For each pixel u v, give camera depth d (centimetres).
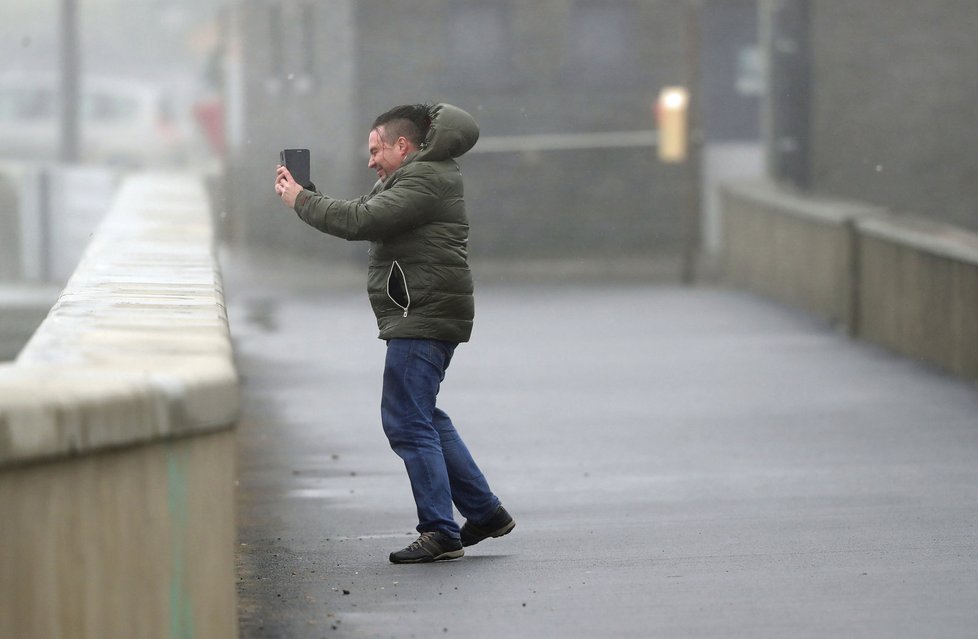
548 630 1697
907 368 4241
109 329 1494
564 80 7919
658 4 7938
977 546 2141
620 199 7994
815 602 1816
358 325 5362
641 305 5903
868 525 2311
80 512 1178
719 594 1862
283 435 3338
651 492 2662
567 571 2006
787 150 7044
